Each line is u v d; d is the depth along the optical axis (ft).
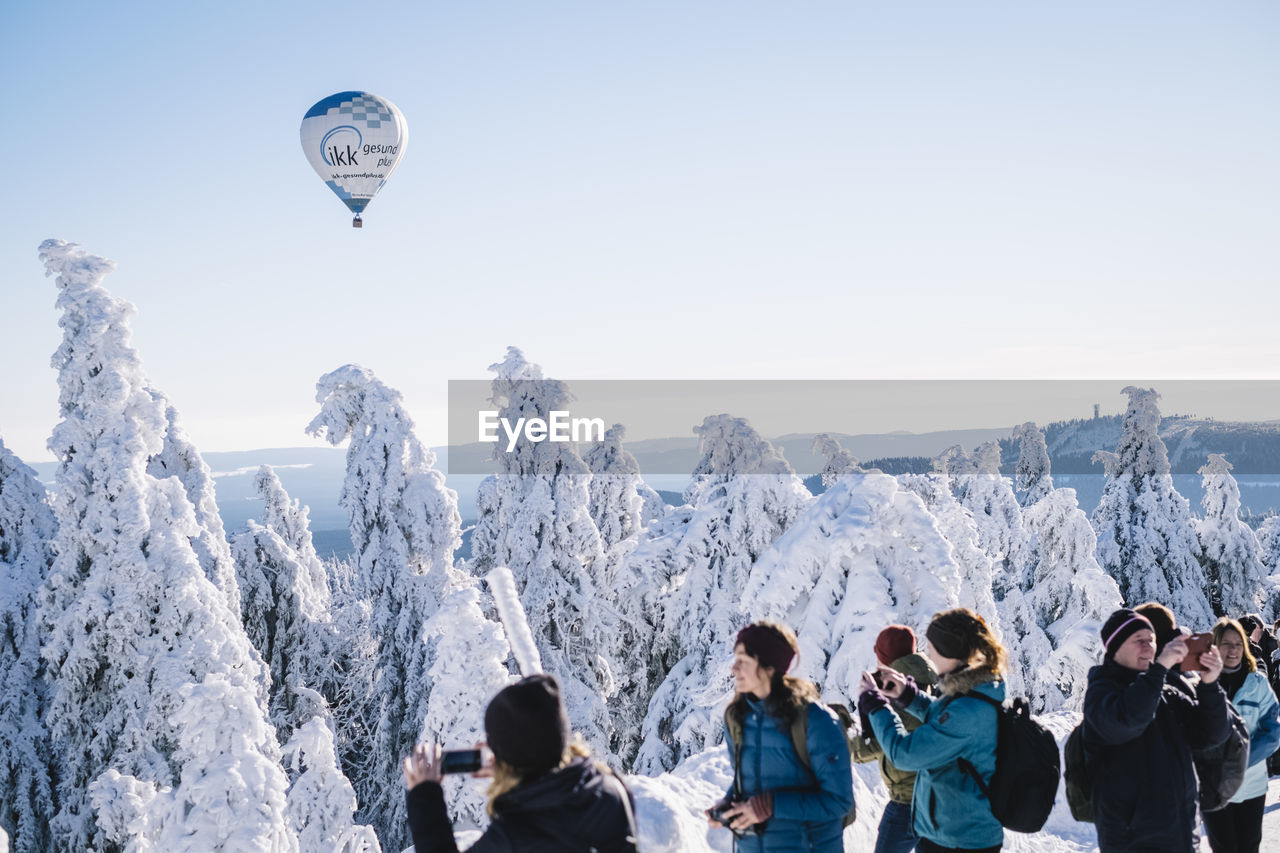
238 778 51.01
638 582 86.89
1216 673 18.21
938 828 17.31
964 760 16.96
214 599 82.94
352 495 108.99
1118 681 17.31
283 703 108.78
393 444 108.99
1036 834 29.37
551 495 108.78
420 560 110.22
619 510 122.62
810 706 14.90
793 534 57.41
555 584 101.76
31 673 89.56
